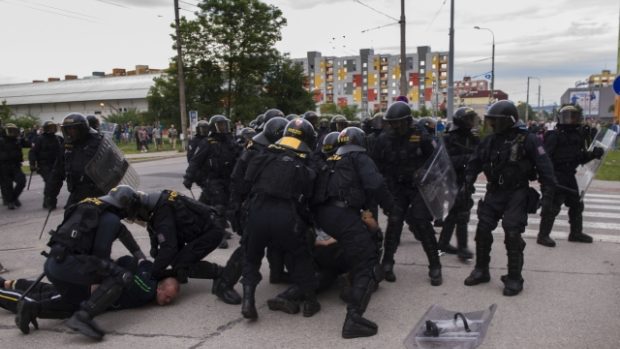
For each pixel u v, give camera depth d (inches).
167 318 170.4
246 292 163.6
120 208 166.9
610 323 159.8
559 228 305.7
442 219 206.5
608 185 521.0
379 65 4953.3
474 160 199.2
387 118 198.5
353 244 158.1
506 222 185.8
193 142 312.7
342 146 167.5
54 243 159.2
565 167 253.0
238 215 183.0
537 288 193.6
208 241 189.0
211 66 1488.7
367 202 165.6
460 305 178.4
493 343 146.7
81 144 223.3
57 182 239.5
